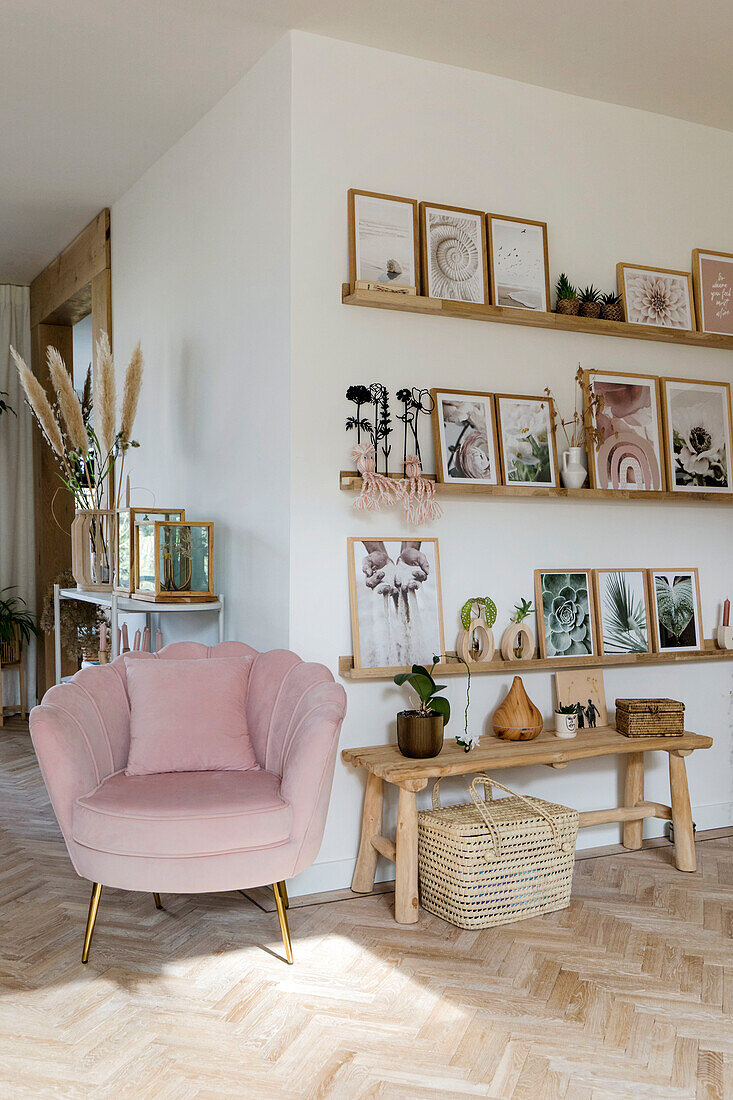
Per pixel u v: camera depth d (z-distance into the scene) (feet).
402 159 11.76
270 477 11.58
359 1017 8.19
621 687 13.23
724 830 13.88
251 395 12.10
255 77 11.99
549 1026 8.09
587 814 11.82
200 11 10.72
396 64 11.75
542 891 10.48
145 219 15.71
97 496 14.67
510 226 12.34
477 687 12.16
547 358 12.74
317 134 11.24
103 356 14.33
